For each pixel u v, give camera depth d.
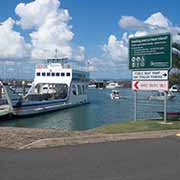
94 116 48.34
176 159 9.45
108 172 8.01
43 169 8.19
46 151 10.27
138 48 19.05
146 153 10.20
